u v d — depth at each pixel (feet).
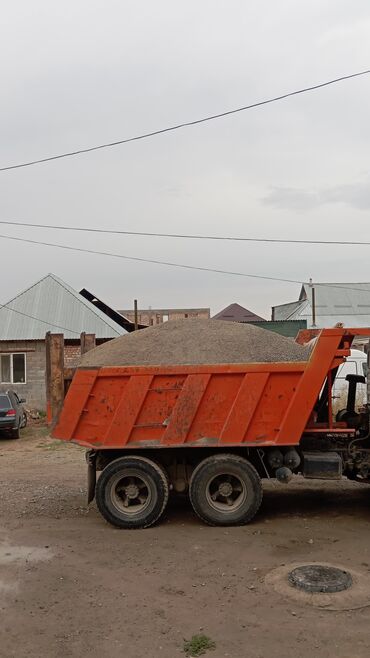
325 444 28.55
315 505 29.99
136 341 28.53
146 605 18.06
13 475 42.68
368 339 28.22
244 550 23.04
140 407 26.78
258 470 27.94
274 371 26.37
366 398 28.99
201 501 26.66
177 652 15.08
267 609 17.44
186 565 21.53
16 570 21.35
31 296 96.99
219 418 26.63
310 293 143.74
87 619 17.19
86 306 95.35
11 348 89.76
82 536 25.59
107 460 28.02
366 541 23.80
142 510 26.71
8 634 16.34
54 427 27.58
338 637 15.56
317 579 18.98
